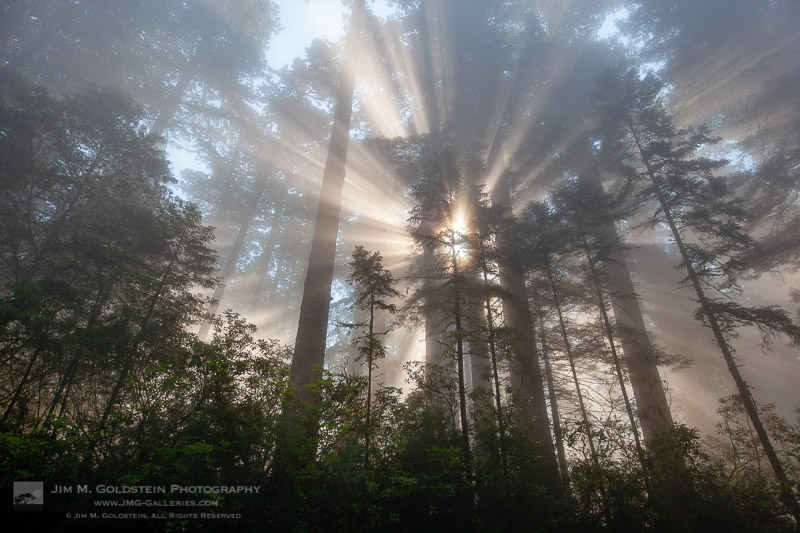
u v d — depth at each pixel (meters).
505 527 6.11
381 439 6.55
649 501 6.75
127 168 14.35
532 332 12.20
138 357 7.57
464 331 8.59
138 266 9.63
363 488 5.46
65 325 7.47
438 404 8.46
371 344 7.88
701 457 7.45
